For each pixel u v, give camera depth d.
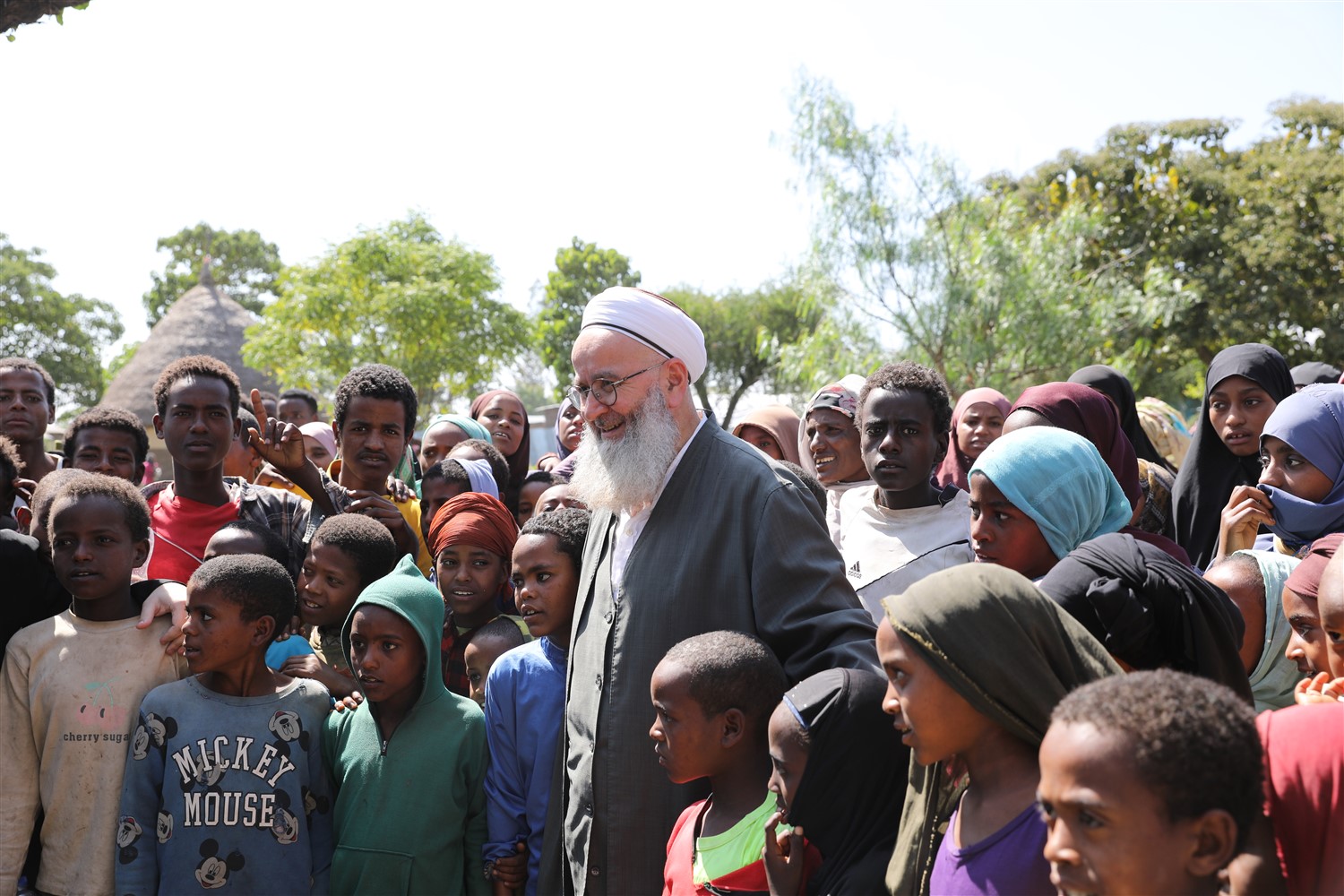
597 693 2.94
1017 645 2.02
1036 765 2.06
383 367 5.06
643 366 3.04
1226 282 23.47
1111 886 1.60
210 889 3.05
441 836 3.23
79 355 44.59
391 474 5.25
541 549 3.41
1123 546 2.54
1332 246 23.41
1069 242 16.80
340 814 3.26
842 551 4.19
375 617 3.25
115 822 3.24
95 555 3.30
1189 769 1.57
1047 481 2.81
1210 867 1.60
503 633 3.89
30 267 44.00
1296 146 25.20
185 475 4.29
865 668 2.62
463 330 26.27
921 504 4.07
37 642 3.36
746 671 2.61
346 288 25.67
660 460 3.00
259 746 3.18
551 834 3.08
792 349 16.05
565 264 44.75
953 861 2.09
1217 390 4.88
